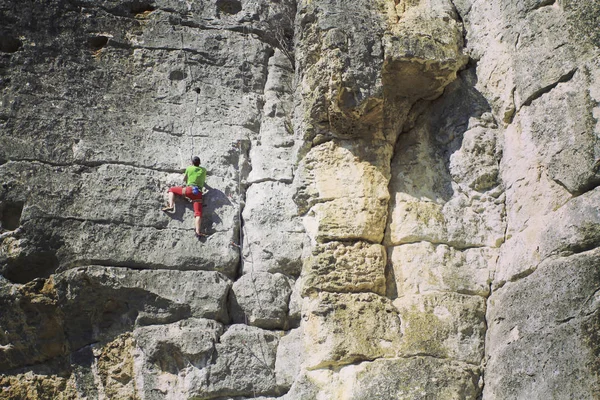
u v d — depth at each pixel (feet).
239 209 43.52
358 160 41.32
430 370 36.81
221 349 40.34
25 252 40.40
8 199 41.06
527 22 39.32
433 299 38.55
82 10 45.88
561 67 36.88
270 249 42.60
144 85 45.06
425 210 40.34
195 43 46.60
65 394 40.60
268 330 41.47
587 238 33.65
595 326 32.01
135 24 46.50
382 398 36.35
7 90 43.16
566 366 32.22
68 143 42.73
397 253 39.96
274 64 47.34
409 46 40.42
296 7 48.93
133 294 40.75
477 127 40.88
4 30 44.37
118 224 41.60
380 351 37.68
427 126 42.37
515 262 37.14
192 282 41.32
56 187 41.63
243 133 45.14
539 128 37.40
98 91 44.32
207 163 44.04
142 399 39.63
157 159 43.45
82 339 40.98
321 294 38.86
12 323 40.45
